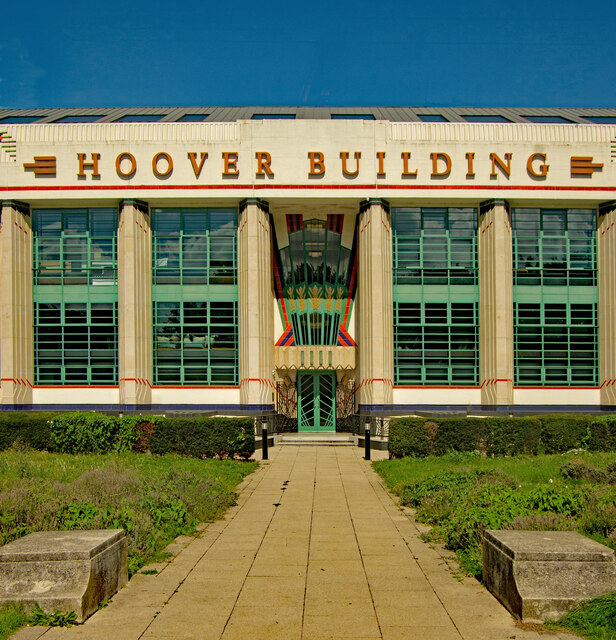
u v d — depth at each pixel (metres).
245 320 27.66
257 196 27.50
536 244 28.86
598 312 28.77
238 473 18.64
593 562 7.25
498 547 7.91
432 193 27.61
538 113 32.94
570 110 34.81
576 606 7.08
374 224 27.50
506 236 28.00
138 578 8.84
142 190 27.50
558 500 11.05
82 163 27.48
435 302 28.64
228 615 7.44
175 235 28.77
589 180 27.83
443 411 26.50
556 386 28.48
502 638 6.72
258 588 8.41
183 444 21.42
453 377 28.45
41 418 22.38
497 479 14.30
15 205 27.70
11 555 7.32
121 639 6.72
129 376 27.17
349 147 27.72
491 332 27.80
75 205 28.31
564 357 28.62
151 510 11.46
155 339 28.55
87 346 28.28
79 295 28.47
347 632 6.93
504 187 27.69
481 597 8.02
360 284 28.41
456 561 9.61
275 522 12.44
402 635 6.84
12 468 16.20
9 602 7.19
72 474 15.98
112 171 27.58
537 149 27.83
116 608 7.65
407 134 27.83
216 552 10.21
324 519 12.70
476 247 28.77
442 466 18.59
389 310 27.97
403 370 28.44
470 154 27.73
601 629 6.65
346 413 29.89
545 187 27.72
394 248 28.69
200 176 27.58
